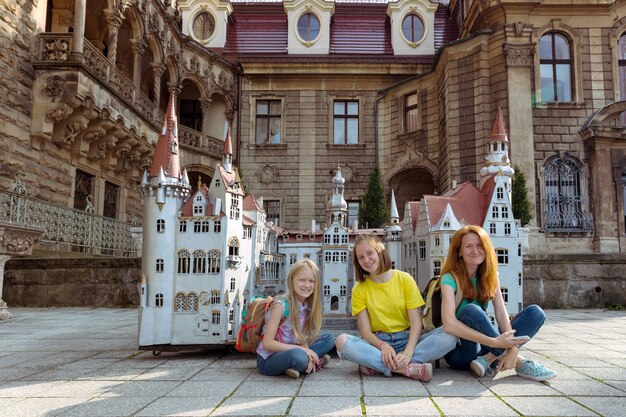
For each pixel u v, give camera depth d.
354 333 6.62
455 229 6.81
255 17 29.09
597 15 20.70
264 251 7.60
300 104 26.53
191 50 24.80
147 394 4.10
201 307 6.12
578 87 20.38
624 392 4.11
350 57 26.42
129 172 21.12
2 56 13.97
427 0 27.28
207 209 6.34
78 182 17.81
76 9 15.56
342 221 8.50
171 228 6.26
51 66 15.27
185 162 24.02
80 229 16.05
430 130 23.88
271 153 26.30
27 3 15.06
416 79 24.56
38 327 9.12
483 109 20.41
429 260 6.98
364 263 5.01
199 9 27.67
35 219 13.84
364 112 26.30
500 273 6.85
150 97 25.97
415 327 4.88
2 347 6.78
